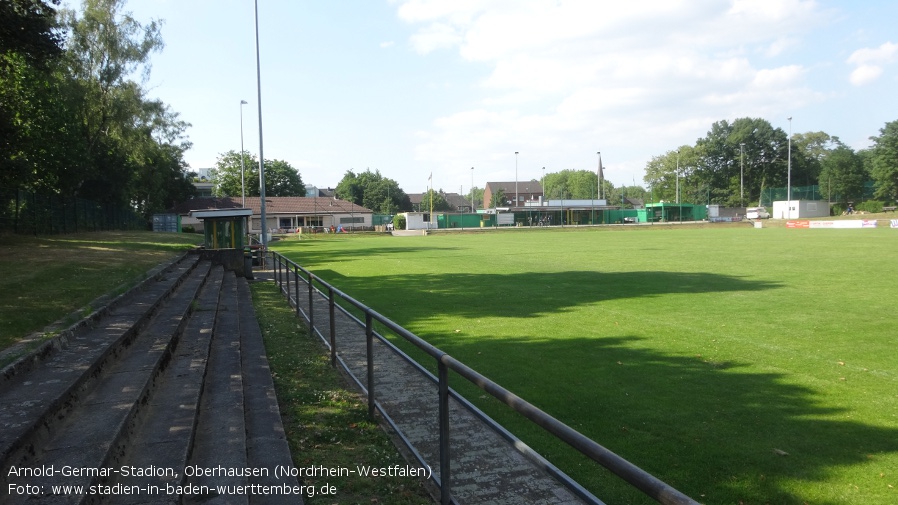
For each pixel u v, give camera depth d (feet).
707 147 377.91
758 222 253.65
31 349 16.10
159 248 74.38
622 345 30.55
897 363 26.23
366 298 49.98
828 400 21.09
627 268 74.28
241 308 41.98
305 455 15.37
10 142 77.15
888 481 14.66
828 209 298.15
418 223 264.52
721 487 14.46
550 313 41.16
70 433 12.25
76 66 122.42
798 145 382.42
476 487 13.60
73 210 108.37
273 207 282.15
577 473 15.17
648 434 17.98
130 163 149.89
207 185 398.21
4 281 33.73
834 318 37.37
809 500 13.79
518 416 19.75
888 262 75.10
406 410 18.40
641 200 574.15
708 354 28.27
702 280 59.62
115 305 26.18
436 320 38.99
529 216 299.17
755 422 18.93
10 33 65.36
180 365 20.54
